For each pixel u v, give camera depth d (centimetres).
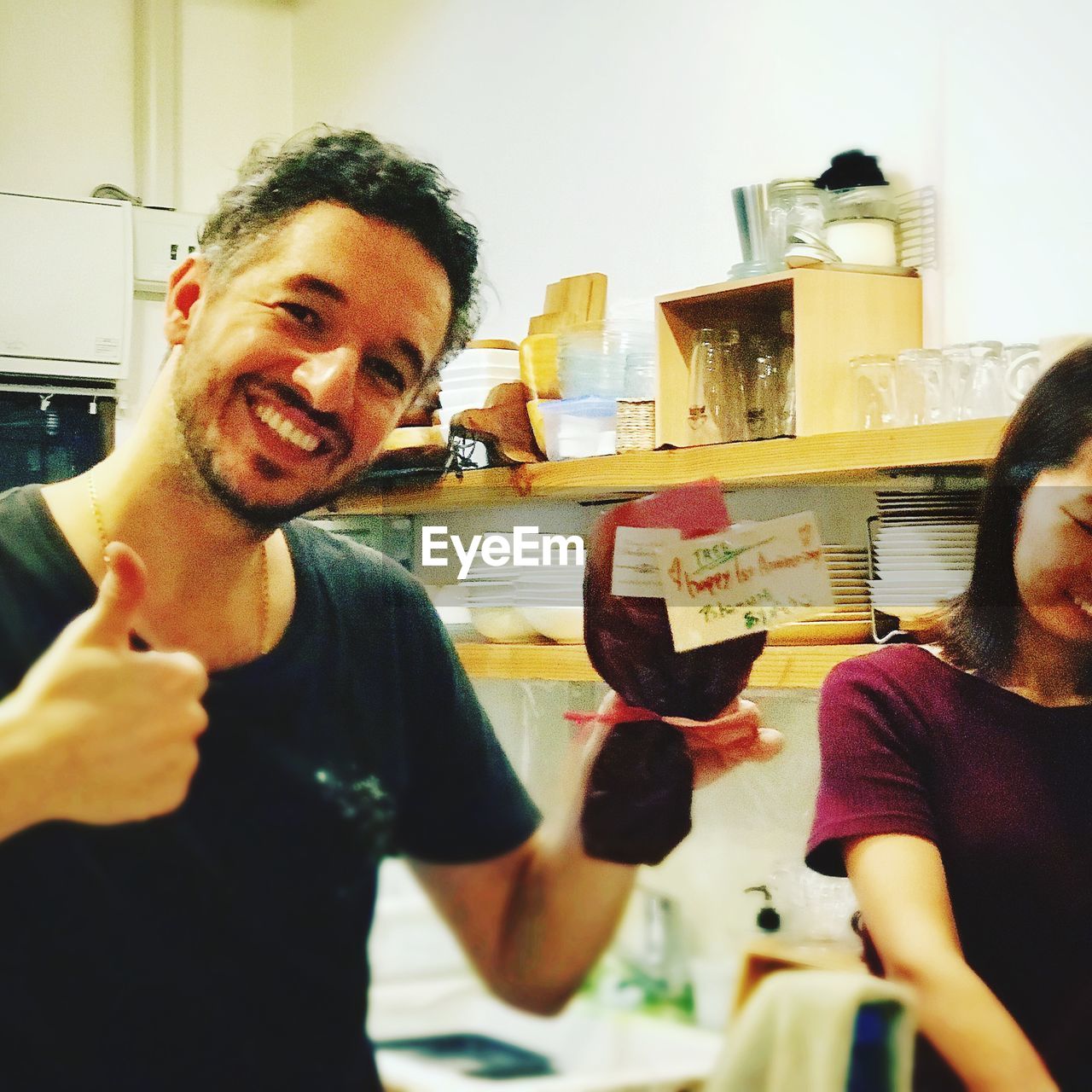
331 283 91
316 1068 81
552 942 86
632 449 188
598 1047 79
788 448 161
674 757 98
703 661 101
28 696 66
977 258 176
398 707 102
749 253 182
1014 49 171
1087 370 109
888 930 97
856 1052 77
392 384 96
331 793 90
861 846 102
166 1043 81
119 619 68
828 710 109
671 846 95
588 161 250
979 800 102
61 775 65
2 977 80
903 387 160
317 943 86
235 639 94
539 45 263
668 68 230
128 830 82
